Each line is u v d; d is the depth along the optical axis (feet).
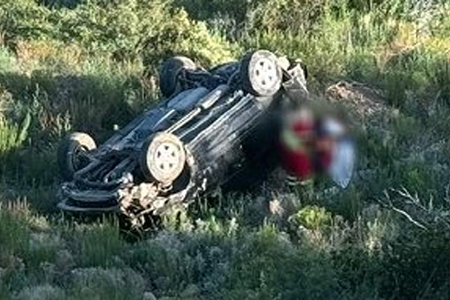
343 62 104.94
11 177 87.97
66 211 77.71
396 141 89.10
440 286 61.31
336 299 59.67
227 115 80.28
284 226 76.69
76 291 64.13
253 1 116.98
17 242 71.92
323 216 75.36
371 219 74.79
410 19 116.26
